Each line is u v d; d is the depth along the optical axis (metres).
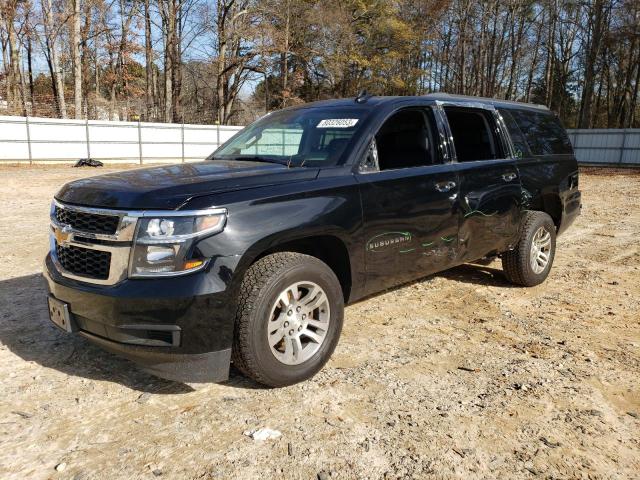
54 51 37.38
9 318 4.45
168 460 2.57
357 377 3.43
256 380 3.14
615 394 3.27
